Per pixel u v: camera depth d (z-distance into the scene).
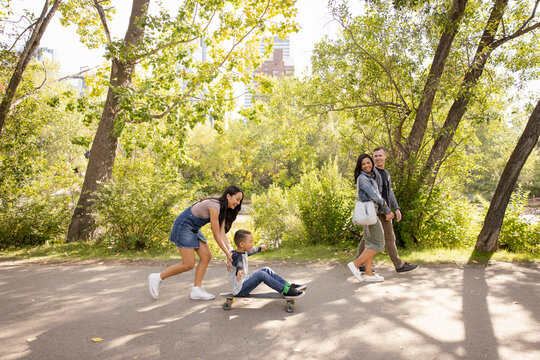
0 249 8.64
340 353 2.93
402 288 4.62
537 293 4.31
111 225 8.30
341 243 8.44
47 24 10.05
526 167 29.86
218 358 2.87
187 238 4.19
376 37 9.36
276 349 3.01
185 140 10.23
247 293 3.93
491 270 5.45
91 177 9.52
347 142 11.23
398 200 7.64
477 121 9.26
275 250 8.34
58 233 9.91
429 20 8.48
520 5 8.75
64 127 25.33
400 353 2.91
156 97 9.07
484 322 3.48
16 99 11.12
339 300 4.22
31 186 11.06
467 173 12.57
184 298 4.37
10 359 2.87
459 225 8.62
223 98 10.55
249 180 40.47
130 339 3.23
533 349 2.93
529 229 7.48
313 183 9.25
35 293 4.65
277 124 13.34
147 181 8.52
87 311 3.96
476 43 8.61
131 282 5.14
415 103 10.05
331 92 10.98
